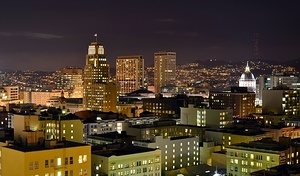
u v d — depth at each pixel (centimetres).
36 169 14425
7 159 15238
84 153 15488
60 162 14912
